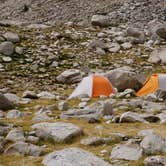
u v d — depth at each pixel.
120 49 53.59
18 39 52.84
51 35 56.44
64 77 41.56
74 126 17.22
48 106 25.95
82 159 13.76
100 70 45.94
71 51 51.66
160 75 34.53
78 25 64.19
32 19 81.56
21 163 13.94
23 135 16.56
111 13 74.56
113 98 31.22
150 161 13.61
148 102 27.34
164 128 19.31
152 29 61.75
